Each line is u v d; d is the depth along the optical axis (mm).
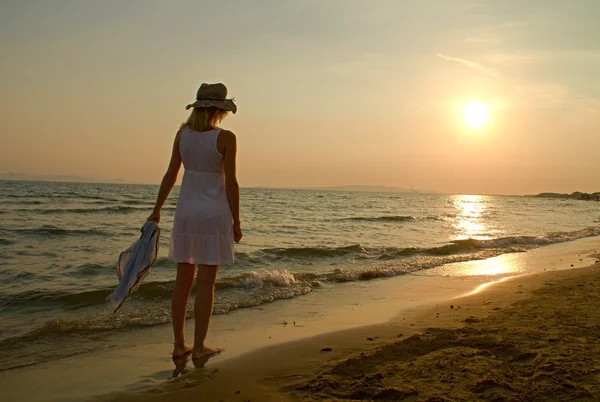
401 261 9906
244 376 3238
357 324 4777
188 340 4219
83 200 36156
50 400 2875
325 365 3469
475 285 7211
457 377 2977
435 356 3414
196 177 3516
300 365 3475
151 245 3635
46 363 3590
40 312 5301
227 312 5320
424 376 3010
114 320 4840
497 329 4129
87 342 4156
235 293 6250
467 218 29266
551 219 30219
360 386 2912
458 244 12711
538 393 2676
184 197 3535
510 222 26188
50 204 28875
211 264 3537
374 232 17922
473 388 2785
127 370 3410
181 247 3514
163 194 3688
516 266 9461
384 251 11367
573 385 2775
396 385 2883
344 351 3842
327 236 15867
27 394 2969
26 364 3564
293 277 7316
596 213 41562
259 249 11586
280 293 6301
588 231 18688
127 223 17938
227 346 3988
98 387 3080
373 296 6324
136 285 3582
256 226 19094
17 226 14961
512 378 2938
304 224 20844
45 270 7973
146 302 5730
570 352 3361
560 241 15148
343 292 6586
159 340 4242
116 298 3496
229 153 3488
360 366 3361
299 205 42094
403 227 20766
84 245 11555
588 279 7105
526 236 16375
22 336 4266
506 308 5133
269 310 5434
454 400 2617
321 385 2975
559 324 4230
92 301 5781
